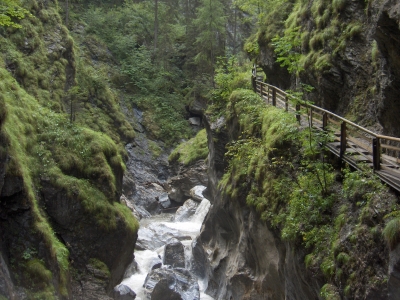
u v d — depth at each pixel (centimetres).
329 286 1077
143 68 4828
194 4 5369
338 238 1119
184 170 3694
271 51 2303
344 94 1661
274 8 2481
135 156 4122
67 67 3334
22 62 2761
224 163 2297
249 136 1912
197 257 2409
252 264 1761
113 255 1803
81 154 1872
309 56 1838
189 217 3231
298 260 1241
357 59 1580
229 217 2023
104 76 4378
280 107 1920
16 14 1903
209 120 2470
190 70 5016
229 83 2566
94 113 3856
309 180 1344
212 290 2197
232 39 5262
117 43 4847
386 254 939
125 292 1895
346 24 1656
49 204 1694
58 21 3388
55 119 1944
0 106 1339
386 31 1148
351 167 1269
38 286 1384
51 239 1523
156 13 5069
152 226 2844
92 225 1753
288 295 1393
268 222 1484
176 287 1998
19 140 1689
